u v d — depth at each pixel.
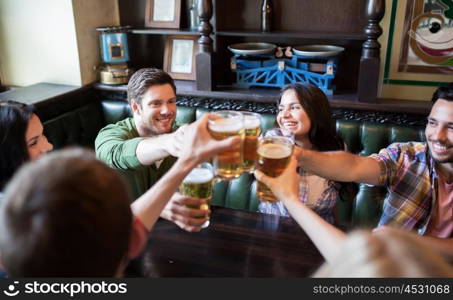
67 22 2.57
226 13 2.66
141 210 0.92
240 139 0.91
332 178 1.35
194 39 2.76
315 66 2.41
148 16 2.78
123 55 2.70
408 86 2.41
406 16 2.30
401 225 1.54
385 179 1.50
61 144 2.48
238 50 2.46
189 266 1.19
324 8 2.51
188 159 0.93
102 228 0.55
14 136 1.26
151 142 1.36
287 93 1.76
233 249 1.28
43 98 2.38
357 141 2.31
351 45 2.52
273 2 2.58
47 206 0.53
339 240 0.90
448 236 1.48
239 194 2.21
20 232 0.54
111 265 0.59
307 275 1.15
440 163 1.44
